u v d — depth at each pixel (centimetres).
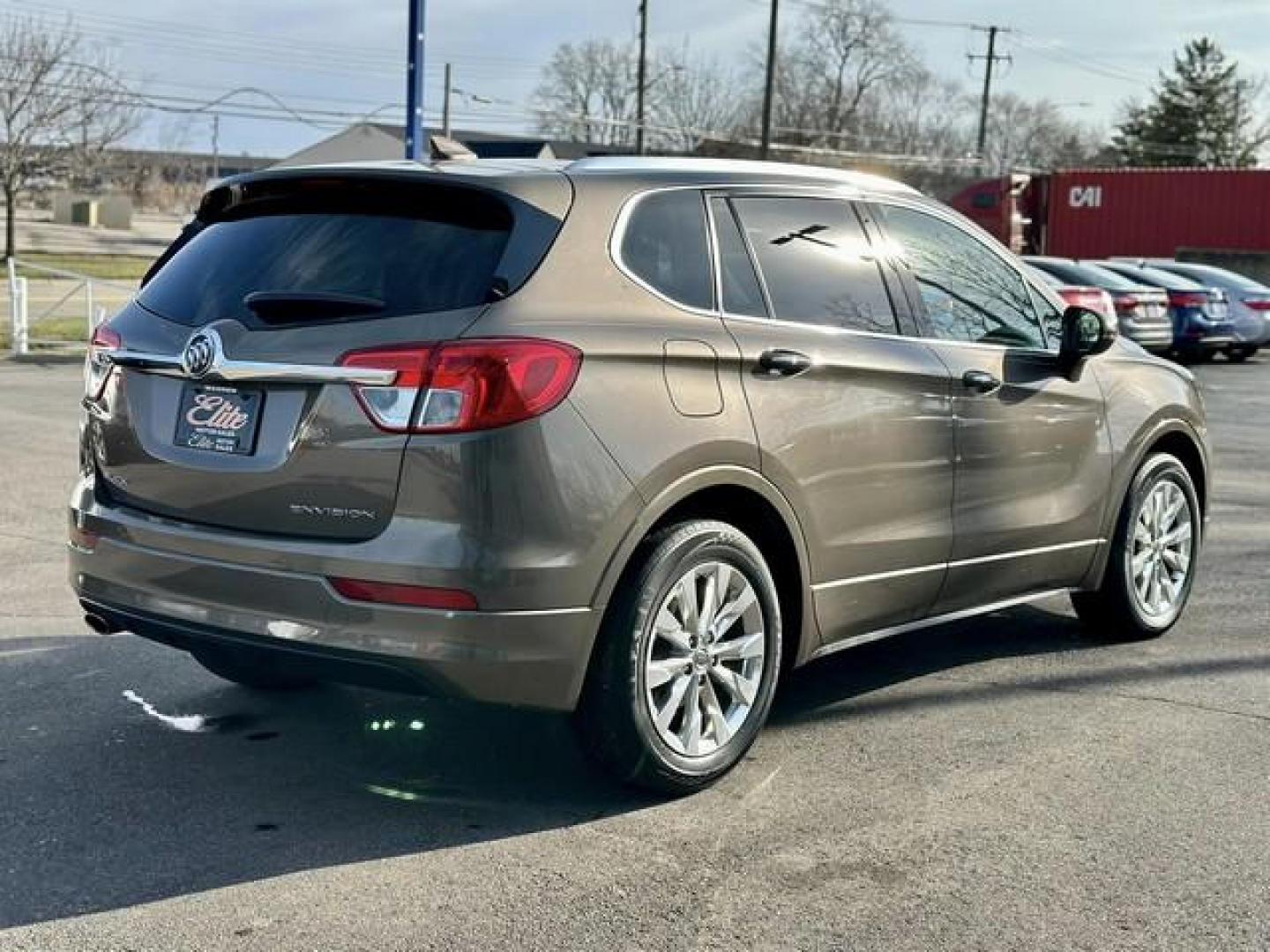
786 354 420
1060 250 3388
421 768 433
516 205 385
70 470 955
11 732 462
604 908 337
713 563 404
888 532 459
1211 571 720
